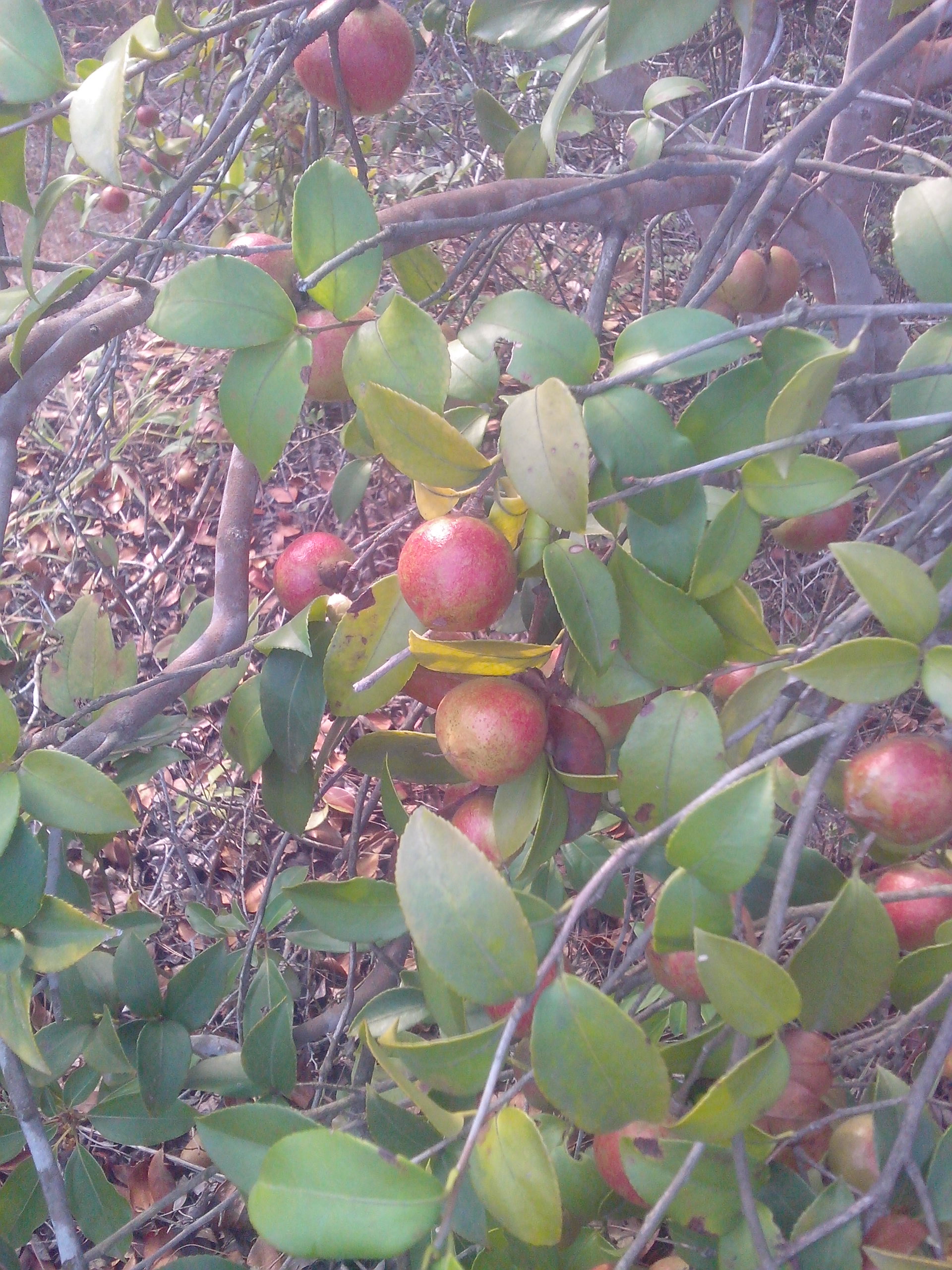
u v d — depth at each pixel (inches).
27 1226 19.6
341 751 40.6
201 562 50.3
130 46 13.2
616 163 37.4
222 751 40.2
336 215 14.1
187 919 36.8
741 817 11.2
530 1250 14.9
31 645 38.4
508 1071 16.6
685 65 40.3
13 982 14.2
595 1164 15.5
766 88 19.0
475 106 25.8
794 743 11.5
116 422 52.4
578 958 31.1
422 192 44.4
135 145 38.7
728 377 13.5
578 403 13.2
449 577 13.1
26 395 15.1
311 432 50.9
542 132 18.0
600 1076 10.7
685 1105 12.5
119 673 21.9
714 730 12.8
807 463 12.9
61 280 14.3
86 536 40.7
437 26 32.6
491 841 15.1
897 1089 13.9
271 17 17.9
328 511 49.1
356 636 15.2
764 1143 12.1
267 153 41.8
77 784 14.4
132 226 55.6
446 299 22.1
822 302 30.5
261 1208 9.9
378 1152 10.1
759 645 13.6
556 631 16.2
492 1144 11.1
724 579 13.3
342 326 14.1
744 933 12.9
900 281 39.4
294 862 39.2
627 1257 10.7
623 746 13.2
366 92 19.5
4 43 13.3
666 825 11.3
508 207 19.5
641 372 12.8
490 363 14.4
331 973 35.6
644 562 13.8
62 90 13.5
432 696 16.5
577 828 15.1
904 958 13.5
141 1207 30.5
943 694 11.2
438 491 14.3
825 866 16.7
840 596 28.8
